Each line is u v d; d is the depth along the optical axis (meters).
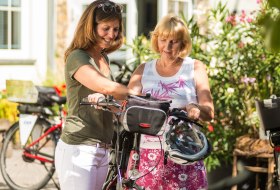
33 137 9.27
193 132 4.75
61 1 14.56
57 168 5.11
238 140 8.05
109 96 4.70
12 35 14.01
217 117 8.77
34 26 14.24
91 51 5.10
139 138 4.80
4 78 13.79
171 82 5.22
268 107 6.06
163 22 5.17
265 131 6.11
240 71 8.88
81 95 4.98
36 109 9.28
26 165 9.27
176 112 4.69
